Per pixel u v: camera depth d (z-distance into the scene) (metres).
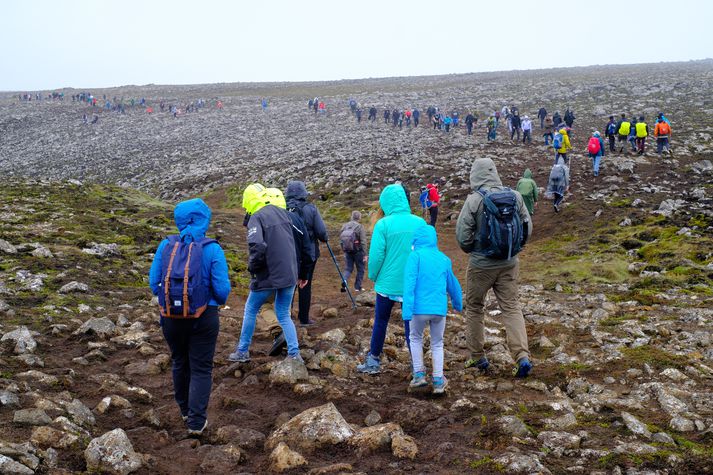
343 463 4.65
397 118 50.50
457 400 6.08
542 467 4.46
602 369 7.11
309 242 8.78
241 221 22.23
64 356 7.37
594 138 23.70
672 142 30.11
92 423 5.37
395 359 7.95
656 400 6.04
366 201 25.78
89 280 11.11
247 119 69.25
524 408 5.88
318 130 54.53
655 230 15.24
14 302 9.20
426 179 27.61
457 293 6.69
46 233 14.91
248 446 5.17
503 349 8.11
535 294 11.91
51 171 51.12
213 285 5.26
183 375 5.61
